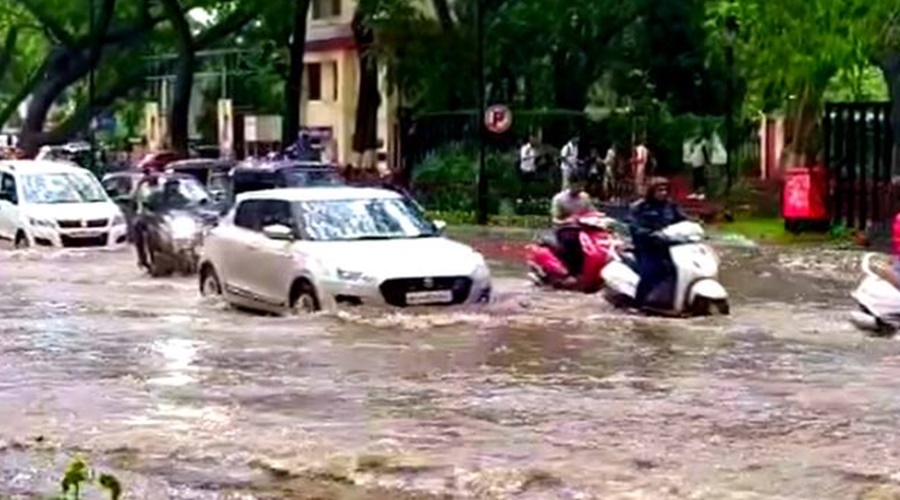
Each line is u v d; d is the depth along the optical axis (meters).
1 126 88.12
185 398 16.41
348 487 12.32
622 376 17.80
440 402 16.06
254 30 72.12
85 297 27.69
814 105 47.47
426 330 21.69
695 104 58.28
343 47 74.19
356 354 19.53
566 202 27.42
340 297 22.98
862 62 40.06
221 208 33.91
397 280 22.97
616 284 24.14
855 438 14.12
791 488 12.16
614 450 13.59
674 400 16.16
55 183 40.50
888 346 20.38
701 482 12.34
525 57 58.66
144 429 14.64
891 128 38.34
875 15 38.66
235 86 80.00
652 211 24.02
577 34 57.91
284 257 24.02
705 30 54.28
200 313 24.77
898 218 26.67
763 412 15.45
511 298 25.39
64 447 13.88
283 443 13.91
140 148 87.00
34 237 39.25
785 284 29.05
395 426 14.73
